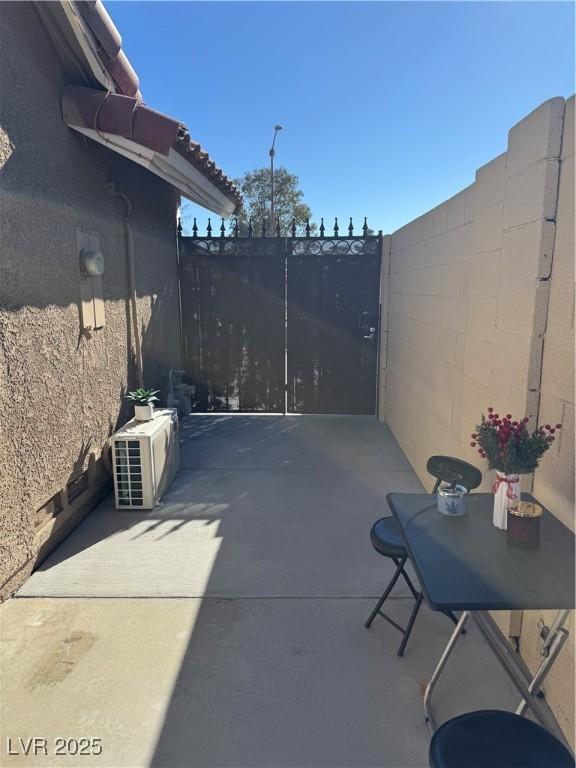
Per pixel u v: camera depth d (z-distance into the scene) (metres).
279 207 21.53
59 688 2.03
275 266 6.15
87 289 3.50
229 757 1.74
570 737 1.74
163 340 5.57
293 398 6.47
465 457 2.92
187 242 6.11
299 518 3.56
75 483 3.47
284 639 2.32
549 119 1.86
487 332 2.53
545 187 1.89
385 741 1.80
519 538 1.65
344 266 6.12
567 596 1.41
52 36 2.98
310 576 2.84
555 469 1.89
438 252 3.67
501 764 1.26
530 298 2.01
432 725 1.85
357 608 2.56
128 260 4.36
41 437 2.88
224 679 2.08
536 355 2.00
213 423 6.11
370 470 4.54
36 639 2.31
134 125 3.20
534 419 2.04
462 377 3.02
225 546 3.17
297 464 4.68
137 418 3.98
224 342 6.36
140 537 3.28
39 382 2.85
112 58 3.27
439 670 1.88
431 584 1.46
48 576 2.82
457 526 1.81
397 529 2.38
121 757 1.74
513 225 2.18
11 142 2.57
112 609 2.53
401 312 5.15
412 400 4.61
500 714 1.43
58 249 3.09
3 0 2.50
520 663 2.15
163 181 5.50
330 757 1.74
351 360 6.33
